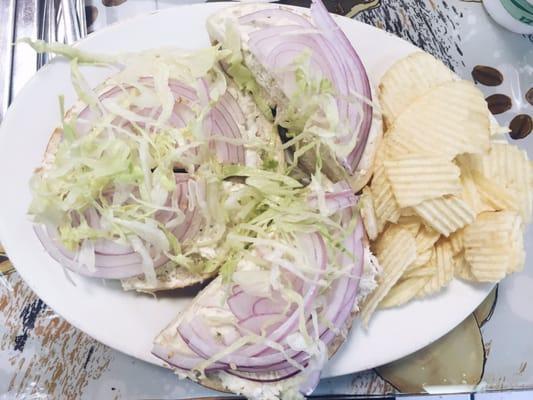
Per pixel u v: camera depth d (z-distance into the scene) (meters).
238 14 0.31
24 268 0.29
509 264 0.29
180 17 0.33
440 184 0.28
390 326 0.31
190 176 0.28
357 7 0.38
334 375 0.30
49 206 0.26
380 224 0.30
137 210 0.26
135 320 0.30
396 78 0.32
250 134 0.31
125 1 0.37
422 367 0.33
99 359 0.32
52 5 0.35
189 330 0.26
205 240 0.28
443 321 0.31
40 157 0.31
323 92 0.28
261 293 0.26
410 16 0.39
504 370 0.33
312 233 0.27
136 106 0.28
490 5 0.39
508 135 0.38
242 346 0.26
